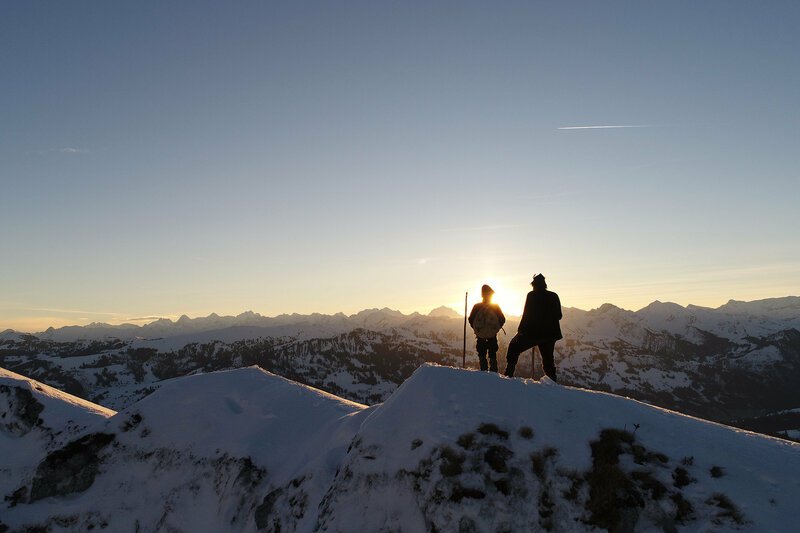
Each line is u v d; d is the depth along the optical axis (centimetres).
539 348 1347
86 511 1328
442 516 873
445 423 1007
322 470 1147
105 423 1532
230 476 1254
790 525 725
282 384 1622
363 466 1020
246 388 1592
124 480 1374
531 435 955
